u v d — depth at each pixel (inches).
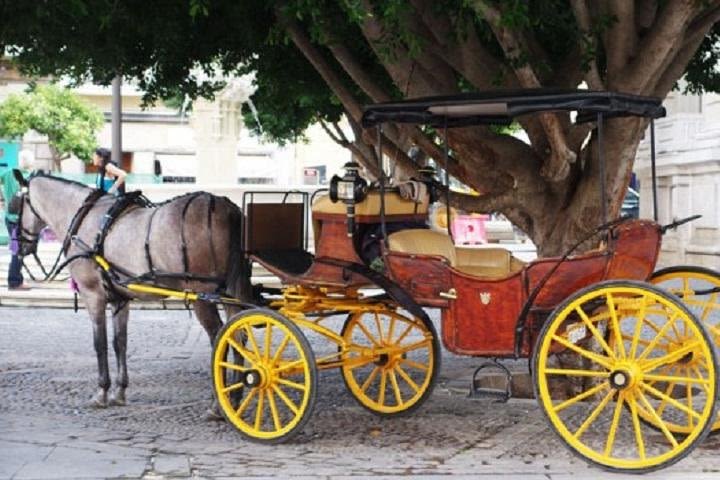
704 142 892.6
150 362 497.0
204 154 991.6
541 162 390.9
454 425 354.3
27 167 756.6
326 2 386.3
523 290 305.9
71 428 350.6
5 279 813.2
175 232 358.6
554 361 383.9
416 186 343.6
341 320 625.9
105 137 1802.4
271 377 328.5
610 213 374.3
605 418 357.1
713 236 892.6
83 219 387.9
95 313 388.8
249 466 299.9
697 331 277.0
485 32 390.3
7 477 285.6
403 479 285.0
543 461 303.9
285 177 1770.4
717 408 277.3
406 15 363.9
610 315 290.8
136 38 467.5
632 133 361.1
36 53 453.7
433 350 361.1
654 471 283.7
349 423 359.6
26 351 529.0
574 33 372.8
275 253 358.9
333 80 429.4
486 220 1163.3
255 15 447.8
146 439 334.0
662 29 339.6
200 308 378.6
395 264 320.8
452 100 319.6
